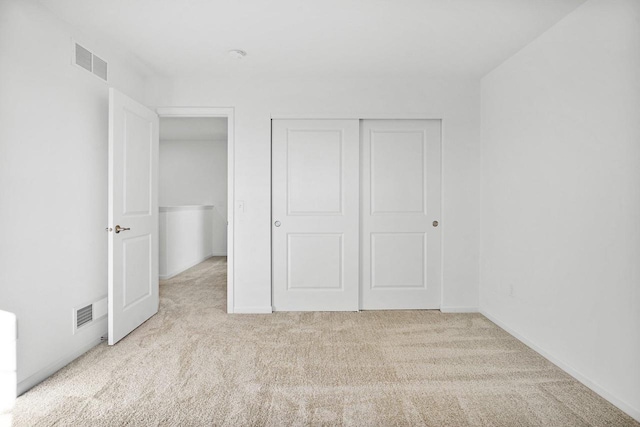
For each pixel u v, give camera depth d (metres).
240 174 3.76
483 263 3.71
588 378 2.27
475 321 3.51
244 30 2.72
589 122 2.27
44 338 2.33
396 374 2.42
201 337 3.07
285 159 3.82
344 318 3.60
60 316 2.48
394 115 3.78
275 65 3.41
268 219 3.78
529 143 2.91
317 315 3.70
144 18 2.53
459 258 3.81
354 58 3.24
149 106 3.71
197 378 2.35
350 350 2.82
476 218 3.81
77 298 2.66
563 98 2.51
